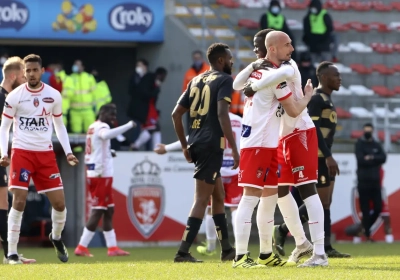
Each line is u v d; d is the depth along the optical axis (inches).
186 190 1886.1
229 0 2699.3
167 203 1871.3
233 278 798.5
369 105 2603.3
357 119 2503.7
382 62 2748.5
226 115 1070.4
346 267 935.7
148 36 2402.8
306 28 2506.2
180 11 2586.1
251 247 1712.6
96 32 2346.2
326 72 1222.3
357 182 1956.2
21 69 1183.6
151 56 2432.3
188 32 2442.2
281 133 957.2
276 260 962.7
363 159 1936.5
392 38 2815.0
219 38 2586.1
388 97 2630.4
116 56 2642.7
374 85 2684.5
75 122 2161.7
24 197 1126.4
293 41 2434.8
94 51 2674.7
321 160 1214.9
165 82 2428.6
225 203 1406.3
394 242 1942.7
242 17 2696.9
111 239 1489.9
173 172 1877.5
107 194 1489.9
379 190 1950.1
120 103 2637.8
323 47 2506.2
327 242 1242.6
